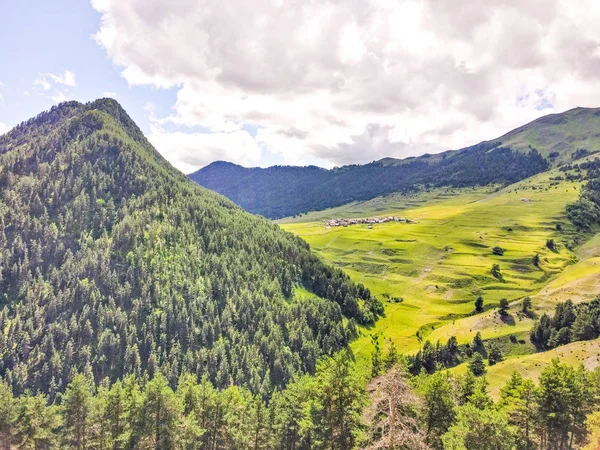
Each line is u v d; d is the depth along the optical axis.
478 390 69.75
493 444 51.72
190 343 163.50
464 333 174.62
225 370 148.25
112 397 71.94
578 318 146.25
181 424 69.19
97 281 186.75
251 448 72.62
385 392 34.16
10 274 186.50
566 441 66.56
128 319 169.38
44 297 175.50
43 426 78.25
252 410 74.00
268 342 164.00
